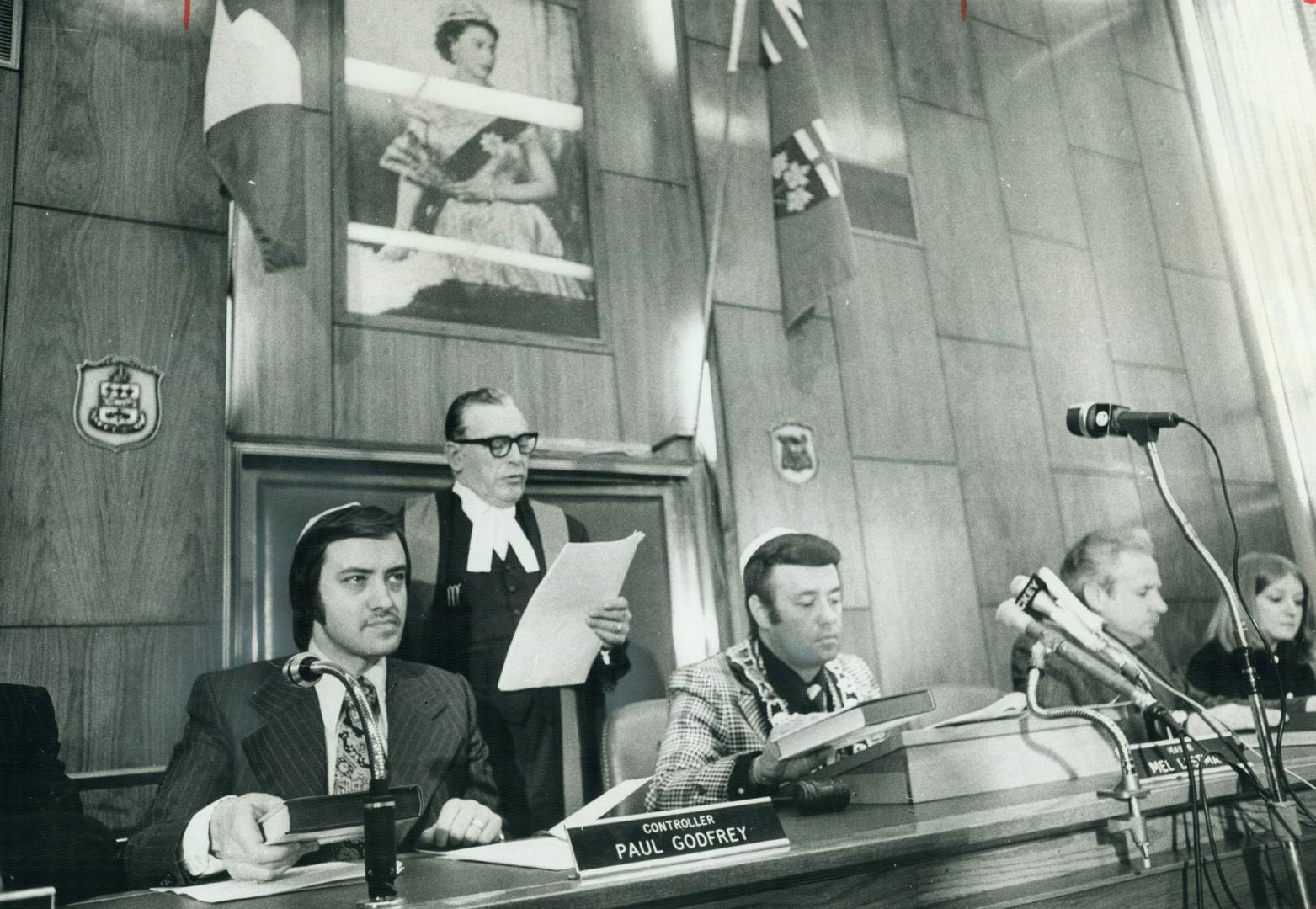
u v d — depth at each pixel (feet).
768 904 4.75
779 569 9.80
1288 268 14.23
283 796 7.13
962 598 11.10
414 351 8.66
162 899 4.77
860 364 11.11
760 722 9.00
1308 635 13.21
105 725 7.02
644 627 9.12
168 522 7.48
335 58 8.79
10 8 7.68
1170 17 15.17
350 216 8.62
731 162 10.81
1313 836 6.41
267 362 8.04
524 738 8.24
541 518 8.84
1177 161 14.53
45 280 7.41
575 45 10.10
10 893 4.04
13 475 7.06
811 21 11.90
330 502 8.04
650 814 4.95
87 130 7.77
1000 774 6.40
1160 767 6.57
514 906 4.12
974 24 13.23
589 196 9.84
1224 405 13.84
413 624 8.07
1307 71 14.62
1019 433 12.04
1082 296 13.05
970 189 12.55
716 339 10.24
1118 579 12.13
